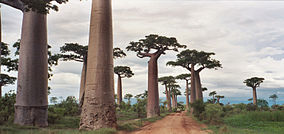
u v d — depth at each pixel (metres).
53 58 30.64
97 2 16.05
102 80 14.91
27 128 13.57
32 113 16.20
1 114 16.31
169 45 31.92
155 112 31.55
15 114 16.23
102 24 15.66
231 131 12.60
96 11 15.92
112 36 16.31
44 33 17.86
